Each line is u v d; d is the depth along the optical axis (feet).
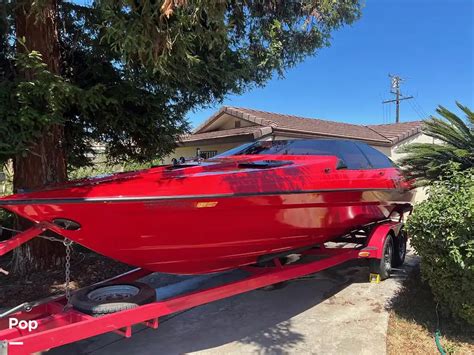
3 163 17.99
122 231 11.09
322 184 15.20
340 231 18.58
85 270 20.01
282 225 14.35
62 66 20.56
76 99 16.90
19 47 17.99
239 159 16.30
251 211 12.91
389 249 19.92
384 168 20.51
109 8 11.96
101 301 11.39
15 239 10.29
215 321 15.03
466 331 13.75
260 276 14.33
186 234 12.08
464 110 16.34
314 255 18.63
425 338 13.42
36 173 18.20
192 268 14.05
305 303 16.71
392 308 15.85
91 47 19.62
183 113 24.06
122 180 11.34
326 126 60.80
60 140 19.21
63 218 10.24
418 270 20.98
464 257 12.76
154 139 23.31
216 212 12.05
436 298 14.32
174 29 11.83
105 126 21.91
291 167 14.56
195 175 11.96
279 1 21.40
